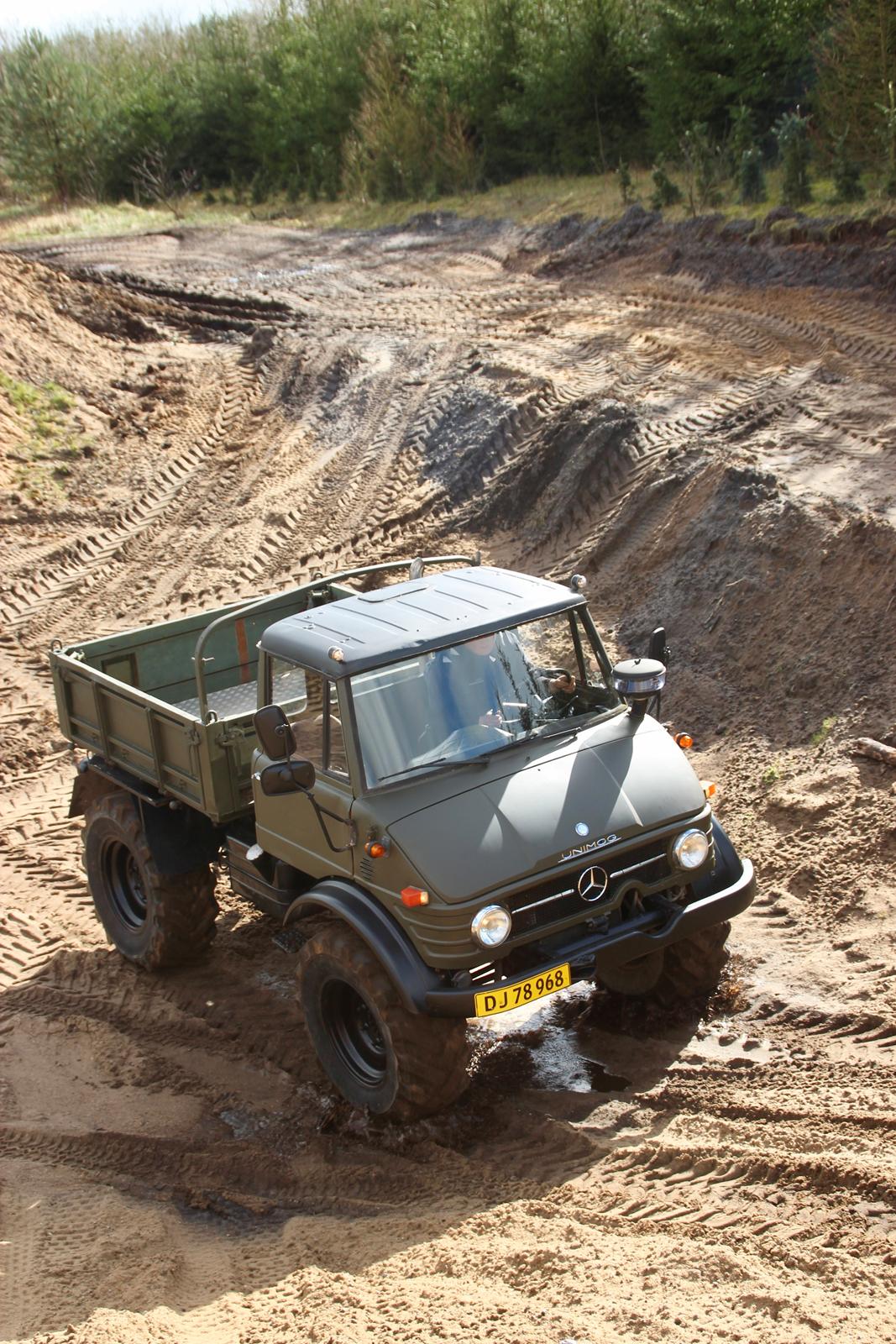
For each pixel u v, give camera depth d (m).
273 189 40.22
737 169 22.89
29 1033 7.34
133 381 21.62
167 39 52.34
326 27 39.19
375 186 34.66
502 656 6.15
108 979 7.93
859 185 19.28
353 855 5.85
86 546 16.53
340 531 15.73
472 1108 6.04
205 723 6.84
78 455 19.19
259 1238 5.36
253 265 28.73
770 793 8.49
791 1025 6.30
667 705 10.16
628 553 12.52
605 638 11.43
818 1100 5.58
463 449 16.44
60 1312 4.88
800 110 23.25
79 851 9.91
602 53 28.61
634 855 5.78
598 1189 5.20
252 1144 6.06
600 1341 4.07
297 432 18.92
